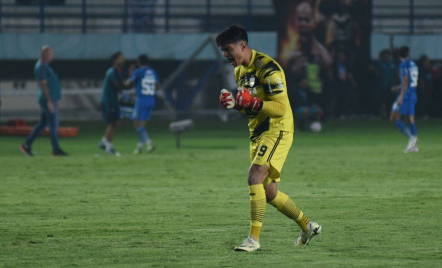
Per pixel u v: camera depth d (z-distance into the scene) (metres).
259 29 92.19
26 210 24.33
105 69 87.88
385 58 86.75
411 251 17.50
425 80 87.56
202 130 69.38
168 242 18.75
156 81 45.81
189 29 92.31
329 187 29.67
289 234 19.86
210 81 90.69
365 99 87.50
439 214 23.09
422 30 96.94
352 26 85.12
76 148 50.28
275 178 17.86
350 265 15.98
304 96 76.06
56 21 88.06
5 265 16.14
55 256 17.09
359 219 22.19
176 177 33.41
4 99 86.50
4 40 82.62
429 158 41.03
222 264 16.14
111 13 89.44
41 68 42.84
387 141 54.94
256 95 17.81
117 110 44.44
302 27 83.56
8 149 49.75
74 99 87.94
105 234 19.94
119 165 38.56
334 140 56.25
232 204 25.42
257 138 18.09
